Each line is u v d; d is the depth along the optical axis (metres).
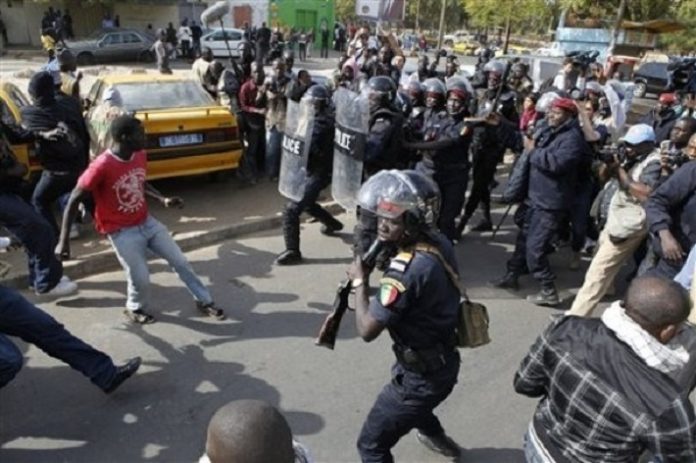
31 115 4.89
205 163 7.06
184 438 3.35
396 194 2.40
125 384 3.80
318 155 5.51
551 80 9.64
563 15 26.89
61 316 4.59
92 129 6.09
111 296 4.94
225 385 3.84
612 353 1.88
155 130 6.62
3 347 3.10
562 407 1.98
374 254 2.54
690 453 1.76
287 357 4.19
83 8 30.33
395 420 2.66
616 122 7.70
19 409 3.52
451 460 3.28
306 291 5.22
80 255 5.49
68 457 3.17
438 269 2.43
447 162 5.62
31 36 29.52
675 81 7.21
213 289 5.18
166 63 19.23
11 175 4.24
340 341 4.42
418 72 11.12
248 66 8.91
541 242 5.04
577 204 5.46
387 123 5.21
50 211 5.19
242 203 7.40
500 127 6.43
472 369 4.20
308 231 6.74
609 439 1.86
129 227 4.21
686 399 1.79
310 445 3.35
